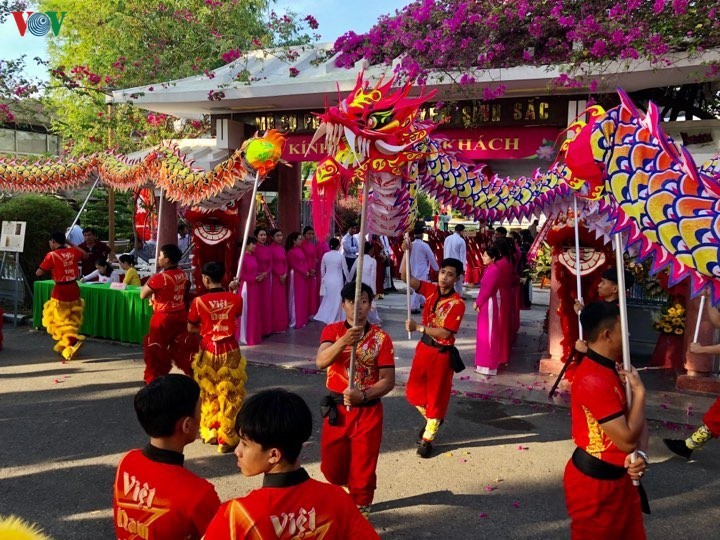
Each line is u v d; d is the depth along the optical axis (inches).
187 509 89.3
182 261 575.2
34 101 635.5
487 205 239.8
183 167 309.9
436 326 215.2
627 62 265.7
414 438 237.6
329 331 164.7
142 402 92.5
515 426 252.1
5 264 477.1
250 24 677.3
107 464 211.0
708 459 220.5
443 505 183.9
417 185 214.8
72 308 345.7
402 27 332.2
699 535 167.2
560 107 328.8
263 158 226.8
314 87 346.0
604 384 115.3
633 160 128.3
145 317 374.3
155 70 611.2
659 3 256.4
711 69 259.1
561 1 282.0
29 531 56.9
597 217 267.6
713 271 120.2
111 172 376.2
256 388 298.5
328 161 160.4
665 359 333.4
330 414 161.5
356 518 83.7
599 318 118.3
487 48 297.6
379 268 592.1
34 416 257.1
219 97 371.9
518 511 180.4
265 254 404.5
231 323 225.5
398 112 153.7
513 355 368.8
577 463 122.0
